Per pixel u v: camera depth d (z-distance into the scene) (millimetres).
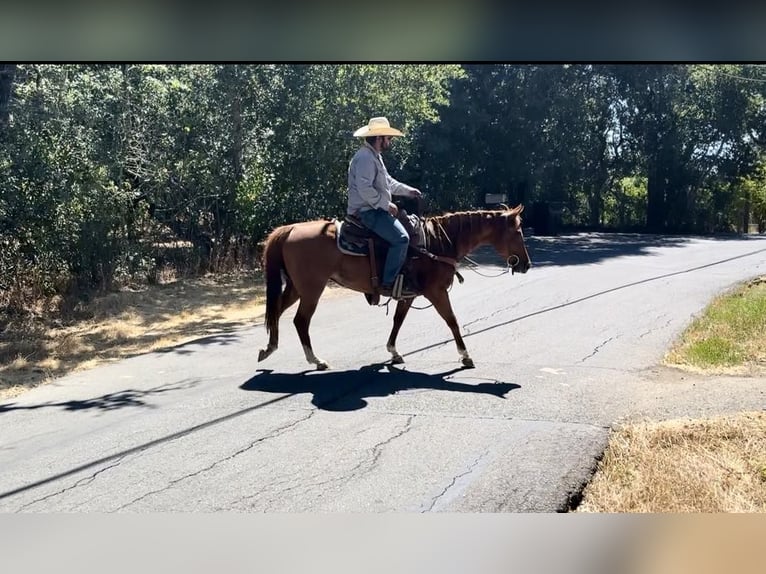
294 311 9562
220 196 12664
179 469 4453
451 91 18188
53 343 8211
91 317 9562
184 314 9758
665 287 10750
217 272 12617
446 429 4965
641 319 8469
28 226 9711
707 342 7141
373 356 7016
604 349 7145
